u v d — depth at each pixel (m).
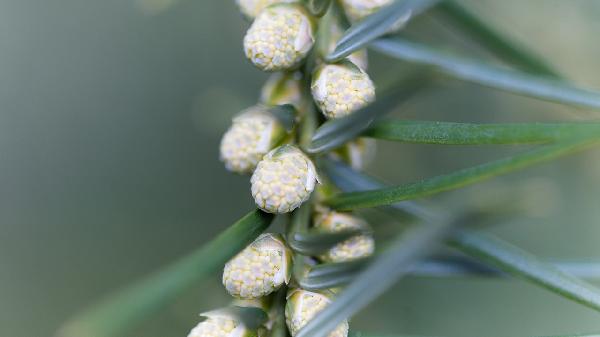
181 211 0.28
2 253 0.28
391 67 0.23
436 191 0.17
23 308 0.27
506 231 0.27
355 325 0.25
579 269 0.18
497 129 0.17
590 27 0.23
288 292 0.19
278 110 0.19
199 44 0.28
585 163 0.26
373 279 0.16
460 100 0.25
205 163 0.28
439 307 0.25
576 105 0.18
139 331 0.24
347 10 0.19
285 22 0.19
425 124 0.18
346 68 0.19
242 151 0.19
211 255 0.17
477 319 0.25
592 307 0.18
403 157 0.26
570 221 0.26
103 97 0.29
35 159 0.29
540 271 0.18
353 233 0.18
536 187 0.17
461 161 0.26
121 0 0.29
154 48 0.28
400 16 0.18
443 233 0.16
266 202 0.18
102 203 0.28
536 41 0.23
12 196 0.28
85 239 0.28
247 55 0.19
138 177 0.28
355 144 0.20
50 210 0.28
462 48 0.23
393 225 0.19
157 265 0.28
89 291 0.28
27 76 0.30
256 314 0.18
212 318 0.18
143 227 0.28
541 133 0.17
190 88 0.28
